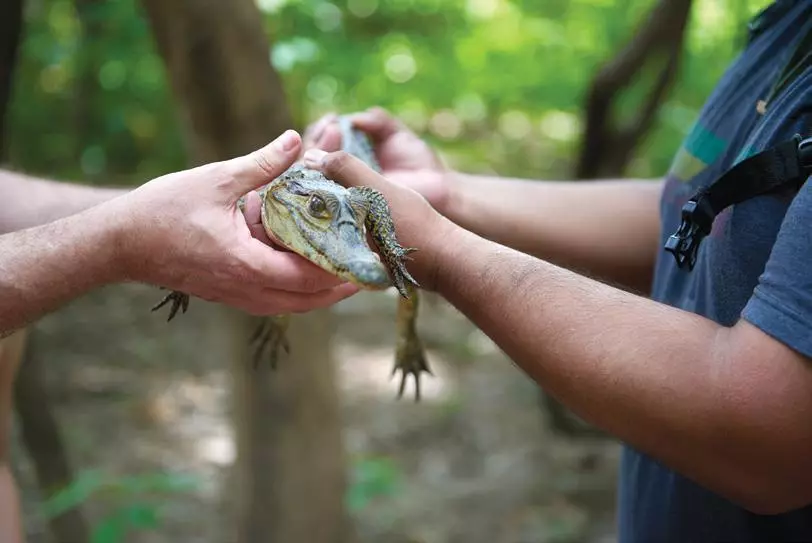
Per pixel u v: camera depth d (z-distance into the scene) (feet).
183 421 8.71
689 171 3.34
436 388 9.63
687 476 2.89
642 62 6.44
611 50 8.73
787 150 2.87
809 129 2.90
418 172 4.01
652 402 2.79
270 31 8.65
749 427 2.72
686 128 8.31
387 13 10.90
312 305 3.27
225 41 4.73
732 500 2.89
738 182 2.94
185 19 4.68
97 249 3.07
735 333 2.78
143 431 8.45
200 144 5.01
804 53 3.02
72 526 6.11
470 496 7.57
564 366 2.88
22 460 7.85
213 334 10.68
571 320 2.88
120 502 7.14
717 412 2.74
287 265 3.14
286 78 9.49
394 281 3.31
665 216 3.46
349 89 10.28
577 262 3.84
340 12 9.57
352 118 4.33
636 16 8.71
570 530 7.10
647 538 3.39
